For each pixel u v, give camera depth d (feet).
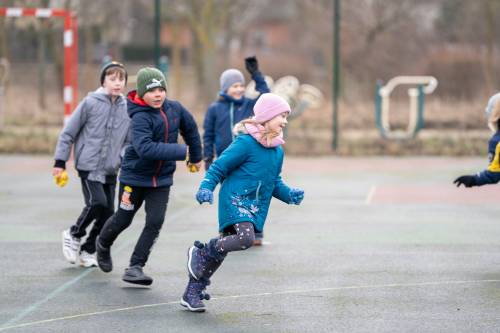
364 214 82.33
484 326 44.04
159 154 49.42
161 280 54.75
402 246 66.28
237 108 69.10
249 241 45.91
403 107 190.70
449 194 96.07
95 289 52.24
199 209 86.07
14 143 143.02
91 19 214.07
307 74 288.30
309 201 90.94
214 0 229.66
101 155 56.70
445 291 51.67
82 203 89.20
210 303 48.96
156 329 43.65
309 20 256.73
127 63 352.69
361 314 46.52
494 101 56.54
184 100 230.48
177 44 239.50
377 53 238.48
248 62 69.36
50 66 259.60
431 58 228.63
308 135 154.92
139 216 81.05
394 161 132.26
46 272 57.06
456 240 68.80
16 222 77.56
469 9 223.51
